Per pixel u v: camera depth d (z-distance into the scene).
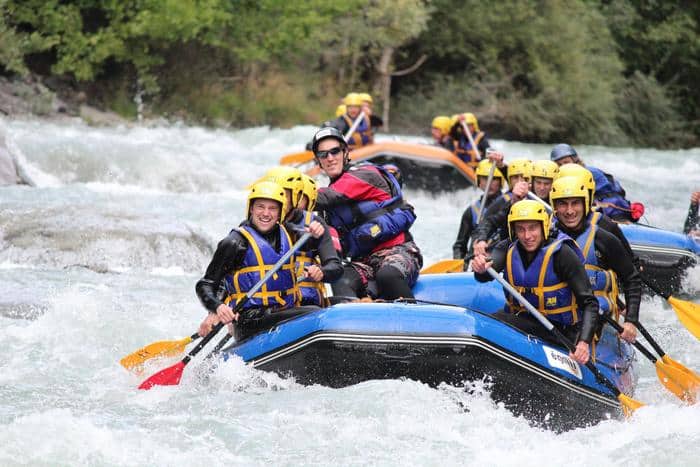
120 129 61.59
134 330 20.28
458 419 14.65
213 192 41.88
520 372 15.35
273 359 16.08
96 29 69.69
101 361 18.22
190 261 27.19
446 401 15.05
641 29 105.19
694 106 107.31
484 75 89.94
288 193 17.14
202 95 73.81
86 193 36.84
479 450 13.54
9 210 28.09
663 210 40.72
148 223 27.95
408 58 91.25
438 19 89.19
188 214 33.88
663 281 25.61
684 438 14.06
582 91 91.69
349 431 14.05
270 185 16.58
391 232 18.70
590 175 17.67
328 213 18.83
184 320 21.39
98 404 15.52
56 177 40.34
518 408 15.58
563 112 91.31
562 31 91.44
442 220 37.31
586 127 93.62
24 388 16.23
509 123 90.19
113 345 19.30
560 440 14.32
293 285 16.98
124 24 67.50
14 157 39.22
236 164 46.31
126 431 13.98
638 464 12.99
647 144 100.88
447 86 89.06
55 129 55.38
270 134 66.00
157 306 22.39
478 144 44.00
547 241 16.38
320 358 15.55
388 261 18.39
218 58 75.75
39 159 40.56
